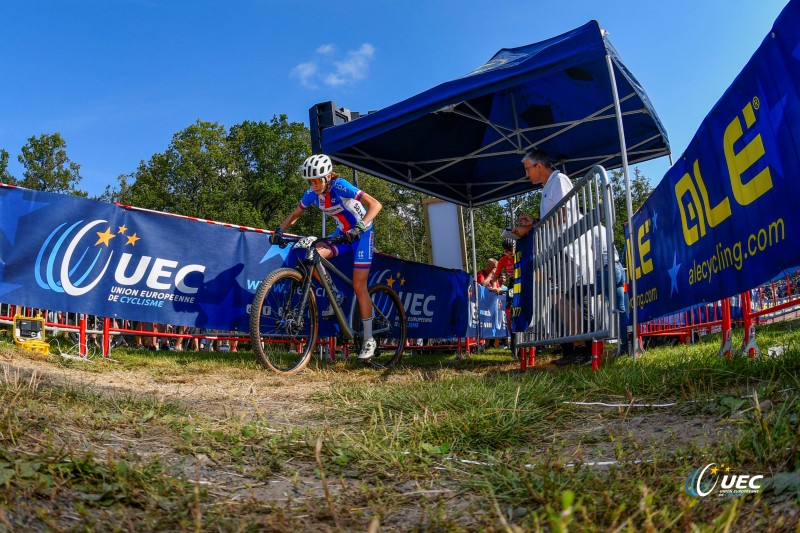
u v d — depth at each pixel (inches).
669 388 107.3
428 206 386.6
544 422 97.3
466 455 81.7
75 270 187.6
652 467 66.7
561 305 182.2
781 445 61.9
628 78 227.3
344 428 97.5
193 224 211.2
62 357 171.9
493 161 328.2
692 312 285.6
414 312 299.4
